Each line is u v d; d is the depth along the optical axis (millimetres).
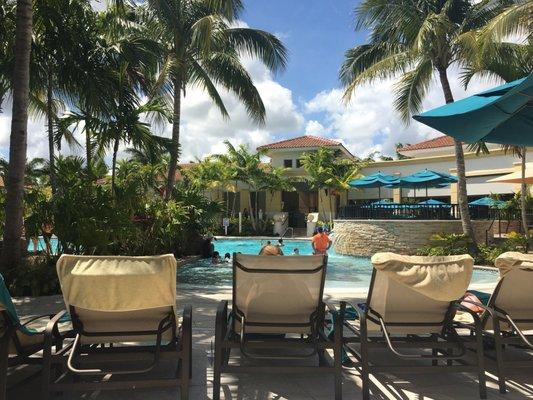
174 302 3322
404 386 3867
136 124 11484
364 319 3627
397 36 15898
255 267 3609
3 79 11562
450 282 3459
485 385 3602
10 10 11312
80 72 11359
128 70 12758
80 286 3156
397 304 3777
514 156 22062
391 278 3529
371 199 32375
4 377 3113
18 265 8750
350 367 4305
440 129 4910
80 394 3594
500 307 3973
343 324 4180
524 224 15703
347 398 3578
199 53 17344
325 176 29641
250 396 3592
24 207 9828
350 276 13555
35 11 10734
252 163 29438
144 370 3160
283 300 3748
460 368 3602
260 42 17438
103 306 3189
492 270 13836
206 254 17406
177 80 17047
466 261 3539
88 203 9656
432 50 15375
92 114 11914
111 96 11742
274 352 4672
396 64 15461
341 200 33406
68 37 11047
